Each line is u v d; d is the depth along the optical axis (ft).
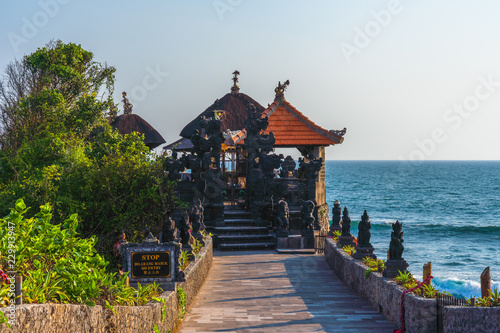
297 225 86.63
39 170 77.25
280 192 86.33
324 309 47.42
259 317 44.62
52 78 112.68
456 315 36.83
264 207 85.10
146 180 78.02
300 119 106.63
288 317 44.68
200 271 55.26
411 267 149.38
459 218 287.89
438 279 126.93
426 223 260.83
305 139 103.50
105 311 27.53
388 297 43.80
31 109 100.12
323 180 103.19
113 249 71.61
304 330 40.96
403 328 40.14
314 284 57.82
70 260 27.27
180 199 81.15
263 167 86.63
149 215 76.84
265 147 86.94
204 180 82.02
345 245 64.34
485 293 38.68
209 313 45.91
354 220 275.18
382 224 251.80
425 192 458.91
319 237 80.23
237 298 51.37
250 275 62.08
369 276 49.08
